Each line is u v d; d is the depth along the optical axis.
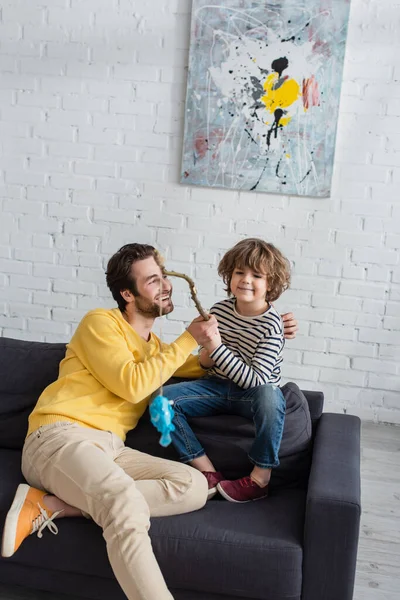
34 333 3.93
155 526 1.96
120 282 2.33
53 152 3.75
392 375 3.71
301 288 3.69
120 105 3.67
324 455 2.14
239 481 2.14
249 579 1.90
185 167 3.64
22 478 2.17
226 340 2.34
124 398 2.19
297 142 3.54
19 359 2.46
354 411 3.76
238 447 2.22
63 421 2.13
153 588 1.82
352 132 3.54
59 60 3.66
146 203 3.73
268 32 3.47
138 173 3.71
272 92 3.51
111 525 1.88
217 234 3.71
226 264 2.35
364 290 3.65
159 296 2.33
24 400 2.38
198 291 3.77
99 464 1.98
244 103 3.54
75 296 3.87
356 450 2.21
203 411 2.30
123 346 2.24
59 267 3.85
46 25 3.64
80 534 1.97
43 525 1.96
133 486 1.95
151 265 2.33
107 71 3.64
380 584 2.32
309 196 3.60
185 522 1.98
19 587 2.23
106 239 3.79
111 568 1.95
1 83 3.72
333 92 3.48
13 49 3.68
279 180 3.59
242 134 3.58
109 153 3.71
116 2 3.59
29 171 3.78
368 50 3.46
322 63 3.46
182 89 3.61
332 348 3.72
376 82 3.48
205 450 2.24
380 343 3.69
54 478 2.01
